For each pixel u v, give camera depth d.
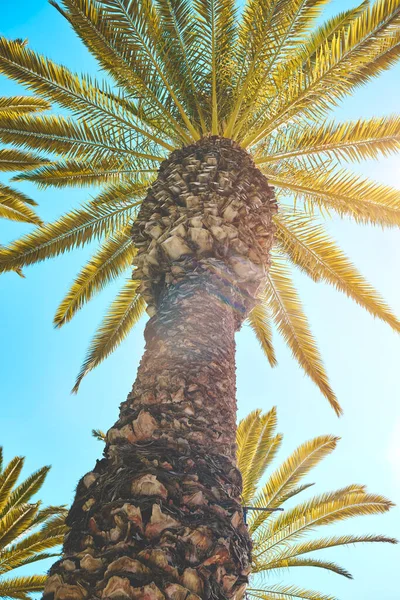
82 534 2.65
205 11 7.58
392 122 7.70
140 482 2.71
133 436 3.15
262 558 10.63
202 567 2.50
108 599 2.22
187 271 4.55
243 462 11.15
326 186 8.22
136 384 3.72
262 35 7.29
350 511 10.60
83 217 8.50
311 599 10.56
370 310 8.89
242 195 5.34
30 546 10.47
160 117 7.79
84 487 2.99
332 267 8.85
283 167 8.20
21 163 10.26
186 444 3.13
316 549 10.41
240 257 4.71
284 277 9.40
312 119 7.79
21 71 7.70
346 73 7.47
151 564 2.38
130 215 8.70
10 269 8.45
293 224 8.67
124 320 9.72
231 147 6.18
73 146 8.14
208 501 2.82
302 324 9.51
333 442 11.13
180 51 7.73
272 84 7.75
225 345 4.12
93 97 7.86
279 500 11.05
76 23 7.24
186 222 4.76
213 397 3.61
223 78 7.90
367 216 8.39
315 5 7.24
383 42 7.46
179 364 3.72
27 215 11.89
